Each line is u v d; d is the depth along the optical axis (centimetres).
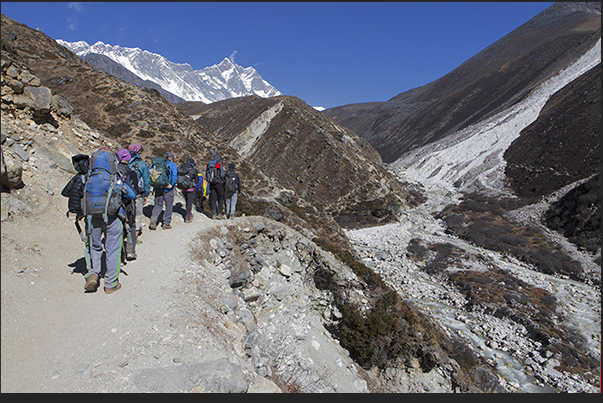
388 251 3944
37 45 3784
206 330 457
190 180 905
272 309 953
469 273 3016
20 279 459
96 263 488
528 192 6431
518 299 2431
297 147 7112
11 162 604
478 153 10056
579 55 12188
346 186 6500
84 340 391
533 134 8894
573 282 2981
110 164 493
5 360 337
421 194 7850
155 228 810
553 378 1588
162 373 354
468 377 1289
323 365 898
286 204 3102
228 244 869
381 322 1092
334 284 1127
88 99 3167
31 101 830
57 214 686
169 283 550
